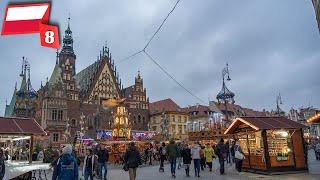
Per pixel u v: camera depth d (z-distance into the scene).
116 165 29.53
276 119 18.50
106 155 16.16
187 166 16.92
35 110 74.69
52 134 66.81
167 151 17.09
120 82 84.75
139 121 84.69
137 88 87.00
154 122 86.31
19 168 11.62
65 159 8.06
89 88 78.00
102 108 77.12
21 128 15.56
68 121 70.50
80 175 19.59
